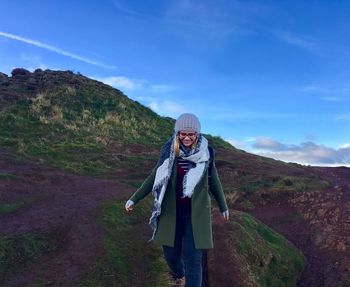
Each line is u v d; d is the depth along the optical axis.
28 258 4.20
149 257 4.53
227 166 10.85
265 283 5.04
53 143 10.52
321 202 8.44
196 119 2.83
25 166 8.02
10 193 6.08
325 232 6.98
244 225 5.89
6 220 5.02
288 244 6.25
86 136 11.49
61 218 5.12
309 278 5.91
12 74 16.72
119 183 7.24
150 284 4.07
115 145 11.31
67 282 3.81
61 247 4.48
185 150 2.82
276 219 7.98
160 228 2.87
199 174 2.79
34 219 5.06
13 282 3.78
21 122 11.52
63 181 7.14
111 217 5.27
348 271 5.84
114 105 14.94
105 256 4.30
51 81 15.86
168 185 2.84
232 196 8.81
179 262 3.08
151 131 13.85
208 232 2.84
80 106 14.05
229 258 4.80
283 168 11.21
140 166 10.01
